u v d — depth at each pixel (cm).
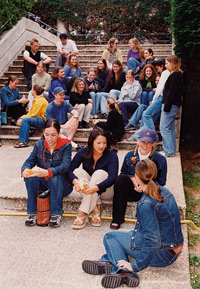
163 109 498
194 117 774
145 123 542
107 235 269
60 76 632
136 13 1266
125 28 1293
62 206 355
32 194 340
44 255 290
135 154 332
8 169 476
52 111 545
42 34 1075
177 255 253
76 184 322
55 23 1338
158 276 260
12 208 388
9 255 290
